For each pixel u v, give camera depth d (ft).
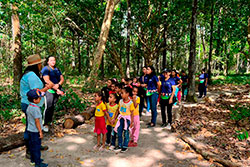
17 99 25.81
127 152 14.35
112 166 12.32
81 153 13.91
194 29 32.60
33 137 11.39
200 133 17.70
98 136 14.88
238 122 20.10
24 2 38.40
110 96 15.29
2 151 13.61
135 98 15.56
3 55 35.22
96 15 53.31
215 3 53.26
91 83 36.06
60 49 44.93
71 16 56.70
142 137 17.40
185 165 12.50
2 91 27.61
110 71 100.48
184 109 27.50
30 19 42.57
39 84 12.75
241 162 12.43
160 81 20.04
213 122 20.99
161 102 19.92
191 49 33.09
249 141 15.75
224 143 15.40
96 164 12.51
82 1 48.88
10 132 17.06
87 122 21.04
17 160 12.66
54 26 48.01
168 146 15.47
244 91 41.98
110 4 38.73
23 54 41.60
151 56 69.21
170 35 67.87
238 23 50.93
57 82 17.92
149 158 13.44
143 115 25.39
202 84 38.27
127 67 50.85
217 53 74.59
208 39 68.54
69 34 68.18
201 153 13.87
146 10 60.80
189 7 53.47
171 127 19.15
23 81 12.66
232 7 54.54
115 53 62.13
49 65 17.70
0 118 20.17
